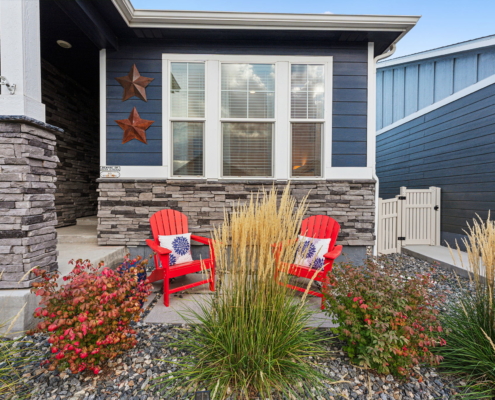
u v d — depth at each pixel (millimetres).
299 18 3283
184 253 2934
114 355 1528
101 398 1364
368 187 3701
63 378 1500
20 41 2082
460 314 1833
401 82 6598
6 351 1595
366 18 3316
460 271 3439
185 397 1369
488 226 1738
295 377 1483
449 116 4906
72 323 1462
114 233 3551
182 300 2570
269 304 1546
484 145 4207
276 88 3691
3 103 2057
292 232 1592
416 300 1636
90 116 5238
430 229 4953
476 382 1521
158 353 1721
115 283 1653
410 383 1521
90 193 5250
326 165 3725
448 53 5250
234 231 1536
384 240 4676
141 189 3584
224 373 1438
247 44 3674
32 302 2029
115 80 3594
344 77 3723
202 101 3682
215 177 3674
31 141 2109
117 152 3621
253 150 3740
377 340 1461
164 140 3633
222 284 1588
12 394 1379
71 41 3502
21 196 2045
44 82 3945
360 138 3744
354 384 1502
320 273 2322
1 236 2025
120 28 3348
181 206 3609
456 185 4699
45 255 2244
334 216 3691
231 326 1544
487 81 4148
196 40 3629
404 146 6242
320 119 3729
